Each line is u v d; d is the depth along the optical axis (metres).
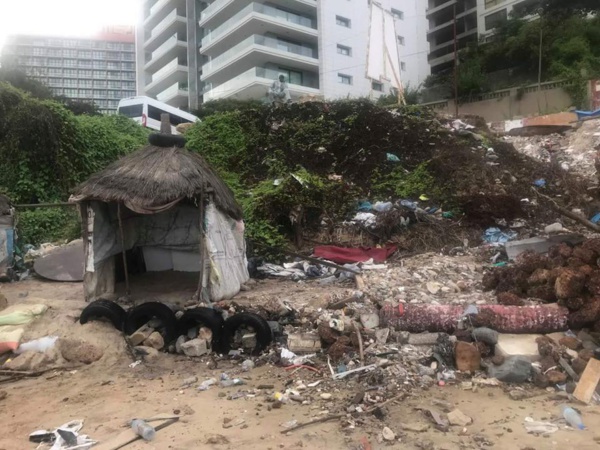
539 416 4.36
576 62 26.91
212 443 4.02
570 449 3.76
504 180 12.84
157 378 5.64
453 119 16.55
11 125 14.50
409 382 5.14
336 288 8.30
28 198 14.23
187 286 8.40
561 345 5.44
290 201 11.45
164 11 51.75
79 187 7.50
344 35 41.09
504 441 3.92
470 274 8.62
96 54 79.69
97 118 17.72
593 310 5.57
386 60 19.11
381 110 15.21
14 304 7.30
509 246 9.01
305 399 4.88
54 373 5.90
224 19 43.28
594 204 11.81
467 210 11.46
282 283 9.13
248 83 38.69
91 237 7.59
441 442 3.93
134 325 6.62
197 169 7.62
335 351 5.80
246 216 11.13
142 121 23.70
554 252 7.13
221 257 7.64
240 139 15.27
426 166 13.12
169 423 4.42
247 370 5.78
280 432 4.19
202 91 46.56
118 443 4.03
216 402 4.89
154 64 53.16
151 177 7.27
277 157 14.42
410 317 6.12
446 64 48.81
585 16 31.22
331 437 4.08
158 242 9.10
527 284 6.86
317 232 11.46
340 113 15.45
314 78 41.41
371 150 14.07
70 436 4.08
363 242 10.91
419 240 10.73
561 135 17.75
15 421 4.62
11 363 6.03
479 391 4.93
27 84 34.22
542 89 26.55
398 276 8.48
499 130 20.50
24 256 10.79
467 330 5.81
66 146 15.01
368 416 4.45
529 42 30.20
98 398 5.11
